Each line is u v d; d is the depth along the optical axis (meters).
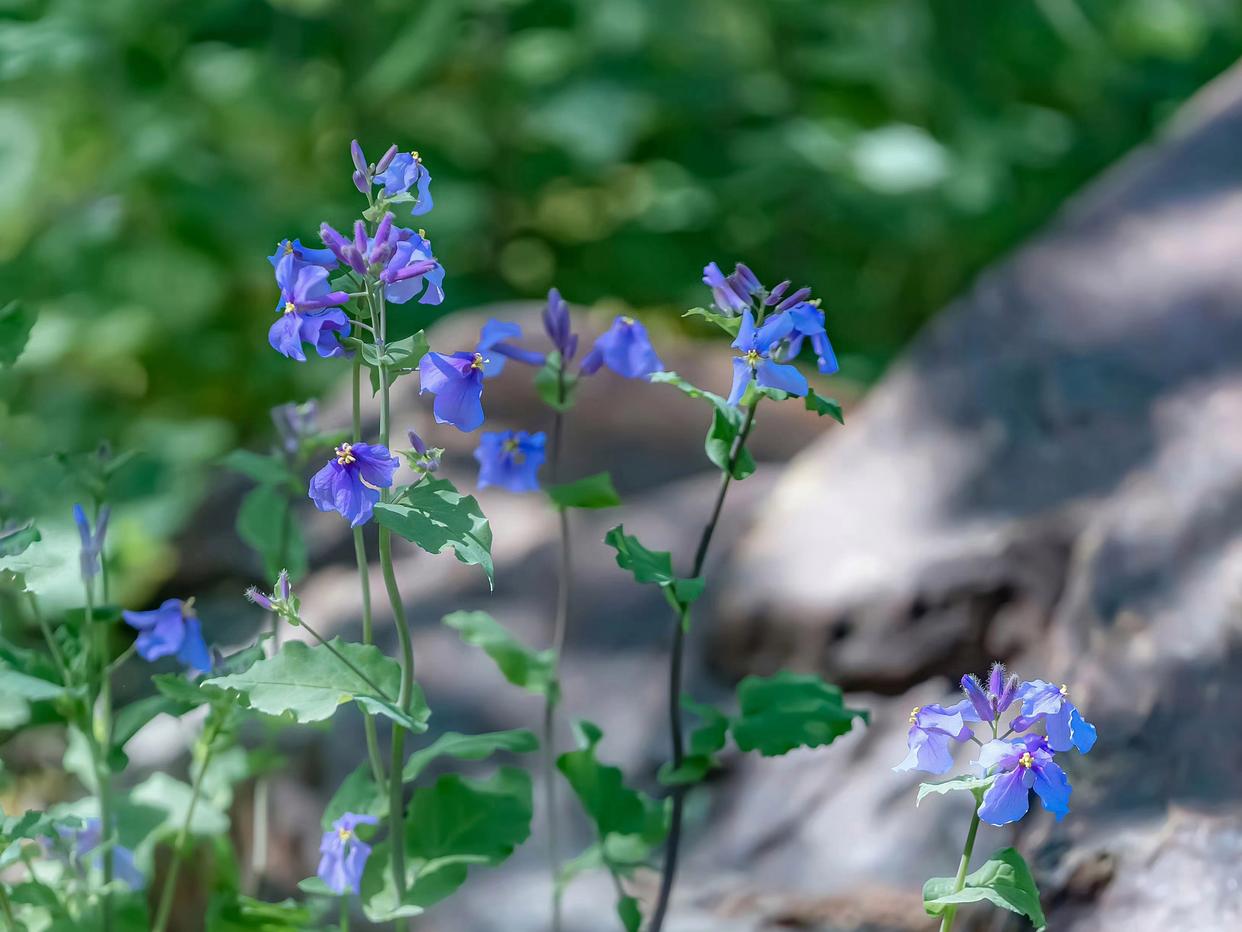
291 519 3.50
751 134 7.65
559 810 3.96
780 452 5.69
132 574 5.41
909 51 7.90
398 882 2.81
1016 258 4.68
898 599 3.94
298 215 7.14
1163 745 3.26
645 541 4.78
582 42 7.73
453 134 7.92
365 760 4.09
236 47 7.67
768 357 2.59
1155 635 3.48
